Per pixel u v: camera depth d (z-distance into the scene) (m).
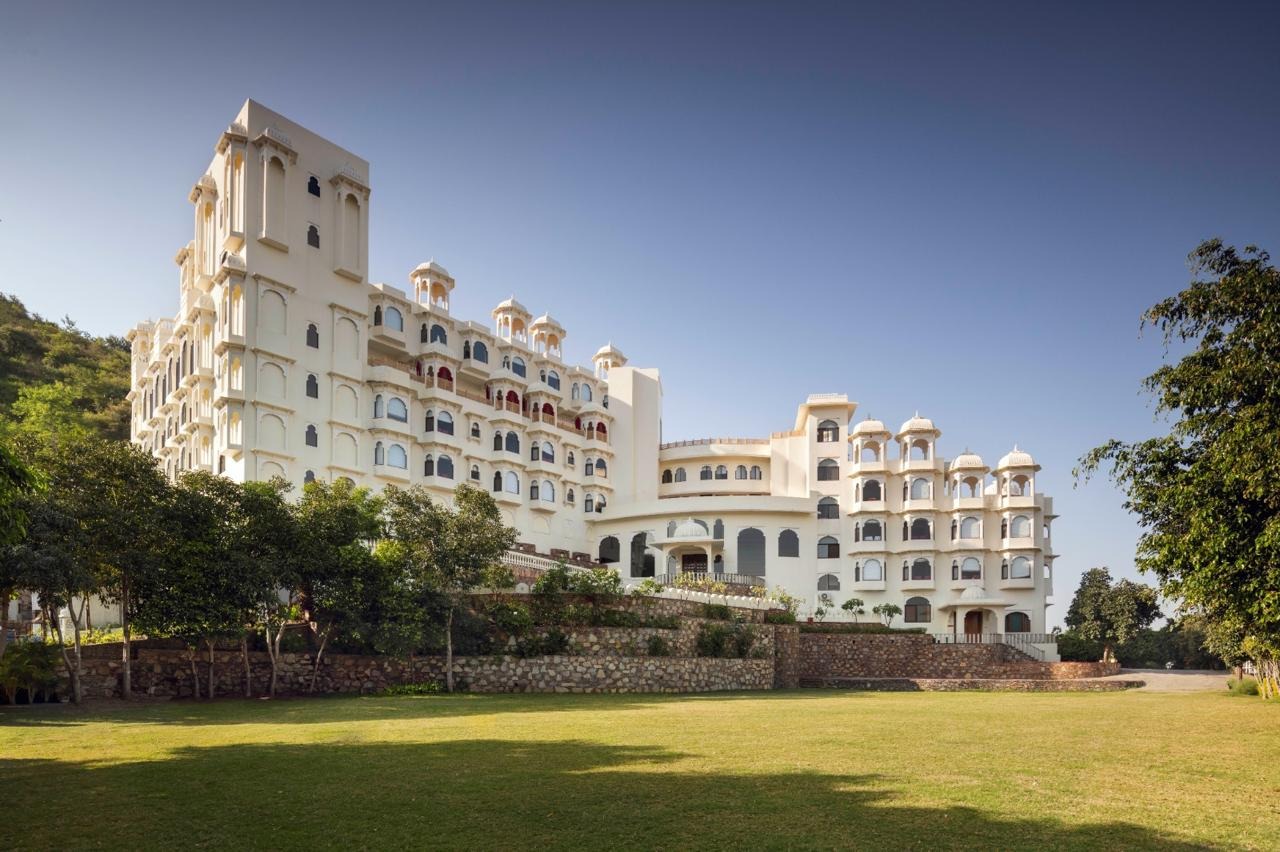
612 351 86.62
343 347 57.66
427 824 12.00
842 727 23.31
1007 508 73.56
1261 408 18.78
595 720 24.92
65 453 30.62
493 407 69.25
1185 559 20.38
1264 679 41.28
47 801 13.40
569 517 75.81
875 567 74.62
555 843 11.09
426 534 37.47
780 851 10.72
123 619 31.92
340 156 59.25
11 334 76.19
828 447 78.50
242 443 50.44
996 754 18.17
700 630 45.28
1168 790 14.29
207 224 57.59
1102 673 56.12
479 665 37.81
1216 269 20.69
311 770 15.88
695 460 84.12
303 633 37.44
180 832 11.65
